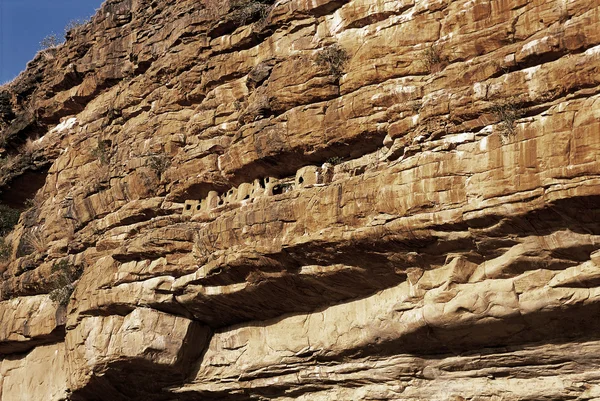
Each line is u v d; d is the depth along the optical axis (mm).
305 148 16250
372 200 14461
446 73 14477
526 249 13141
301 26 17281
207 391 17797
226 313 17438
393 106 15016
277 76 16922
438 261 14164
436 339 14477
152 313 17812
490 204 13062
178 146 19250
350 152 16000
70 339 19281
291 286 15992
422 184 13836
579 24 12906
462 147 13648
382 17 16016
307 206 15312
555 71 12945
